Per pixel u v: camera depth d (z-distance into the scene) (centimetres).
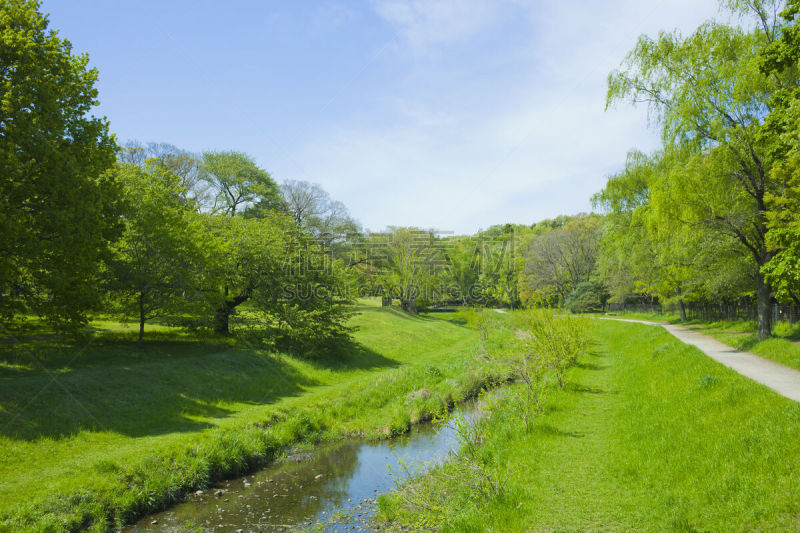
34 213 1548
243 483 1278
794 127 1448
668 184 2192
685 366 1606
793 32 1513
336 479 1298
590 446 1127
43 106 1504
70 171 1553
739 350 1992
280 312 2923
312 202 5731
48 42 1614
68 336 1912
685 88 2108
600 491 873
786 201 1680
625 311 6431
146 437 1398
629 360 2281
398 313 5741
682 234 2252
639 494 840
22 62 1505
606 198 4038
